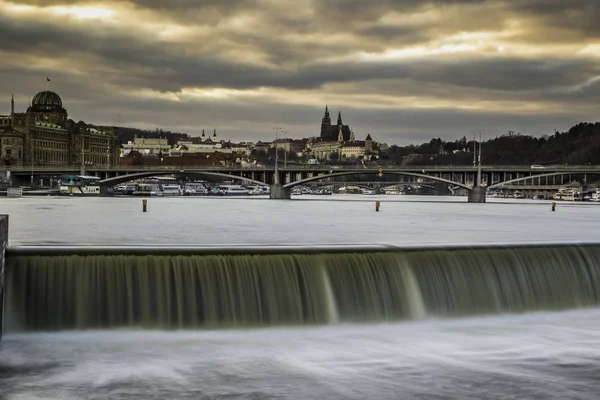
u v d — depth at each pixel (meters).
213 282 30.78
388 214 117.69
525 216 113.25
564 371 25.44
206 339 28.75
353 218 101.19
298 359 26.42
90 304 29.52
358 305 32.31
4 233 28.39
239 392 22.92
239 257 31.61
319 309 31.77
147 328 29.77
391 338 29.61
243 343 28.33
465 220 98.31
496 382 24.23
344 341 29.00
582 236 64.44
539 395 23.14
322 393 22.98
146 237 60.72
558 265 36.19
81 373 24.31
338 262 32.84
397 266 33.56
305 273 32.06
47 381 23.52
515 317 33.81
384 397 22.73
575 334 30.58
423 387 23.69
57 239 56.75
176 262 30.70
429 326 31.80
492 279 34.75
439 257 34.44
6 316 28.94
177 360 25.95
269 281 31.45
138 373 24.45
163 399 22.20
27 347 27.06
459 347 28.39
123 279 30.00
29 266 29.47
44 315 29.19
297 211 126.31
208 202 184.62
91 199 192.12
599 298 36.44
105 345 27.53
